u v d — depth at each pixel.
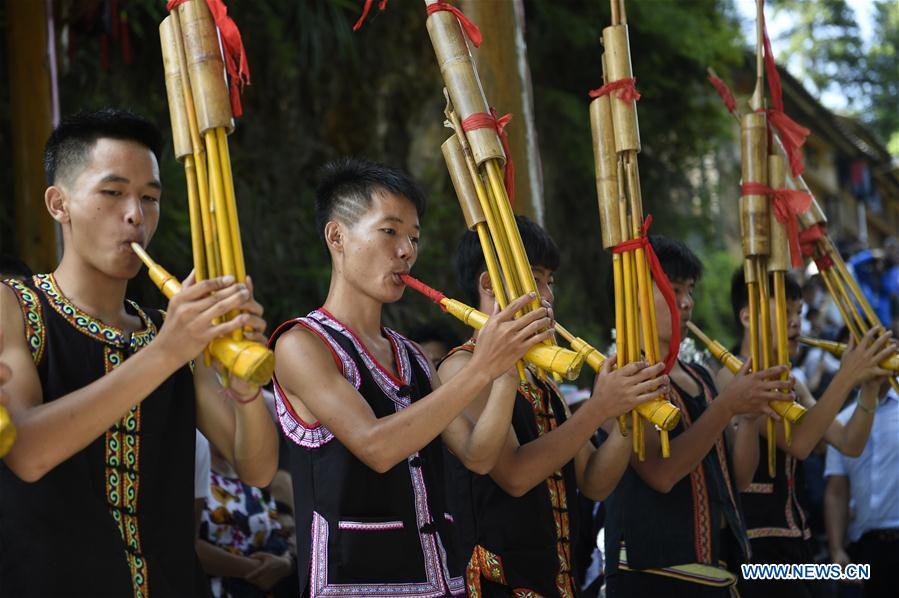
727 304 14.60
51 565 2.75
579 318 11.77
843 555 6.17
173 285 2.67
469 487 3.77
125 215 2.86
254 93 9.05
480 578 3.68
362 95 9.84
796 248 4.16
